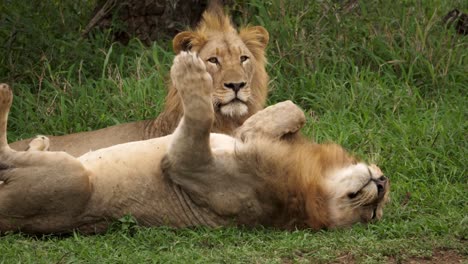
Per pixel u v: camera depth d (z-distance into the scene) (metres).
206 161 9.17
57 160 9.08
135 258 8.60
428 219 9.93
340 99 13.85
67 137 12.17
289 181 9.40
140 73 14.31
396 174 11.78
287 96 14.18
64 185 9.06
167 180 9.44
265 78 12.65
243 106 11.99
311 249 8.88
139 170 9.41
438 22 16.02
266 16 15.16
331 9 15.53
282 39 14.96
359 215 9.61
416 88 14.20
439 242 9.16
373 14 15.73
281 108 9.88
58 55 14.66
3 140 9.07
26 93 13.81
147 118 13.59
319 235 9.29
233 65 12.00
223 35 12.30
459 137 12.70
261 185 9.39
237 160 9.31
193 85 8.84
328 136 12.72
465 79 14.80
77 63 14.63
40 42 14.67
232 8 15.59
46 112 13.61
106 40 15.26
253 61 12.34
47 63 14.00
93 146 12.03
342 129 12.85
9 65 14.31
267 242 9.07
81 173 9.11
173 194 9.48
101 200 9.31
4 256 8.63
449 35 15.34
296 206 9.46
